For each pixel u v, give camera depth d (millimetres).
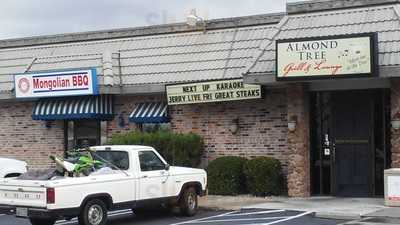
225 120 19922
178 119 20750
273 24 20000
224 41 20328
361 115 17797
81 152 14664
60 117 21984
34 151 23484
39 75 21594
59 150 23000
